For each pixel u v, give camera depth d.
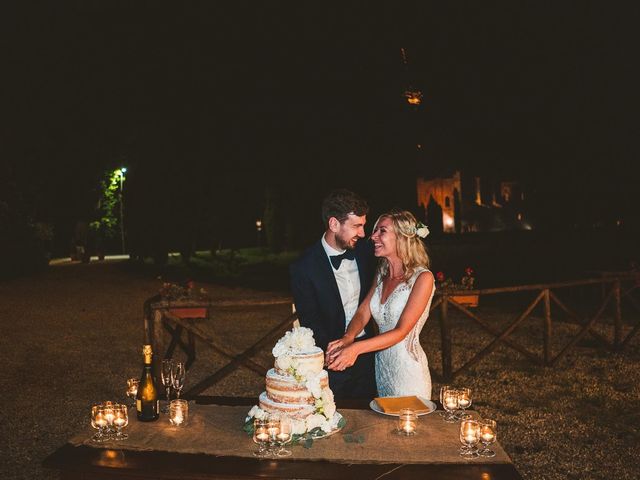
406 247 3.51
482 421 2.64
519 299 14.13
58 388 7.17
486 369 7.68
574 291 14.64
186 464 2.44
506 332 7.53
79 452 2.57
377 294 3.68
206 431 2.79
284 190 27.23
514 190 81.25
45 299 15.77
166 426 2.87
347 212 3.57
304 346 2.66
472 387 6.86
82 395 6.86
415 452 2.54
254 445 2.62
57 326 11.62
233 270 22.47
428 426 2.85
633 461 4.70
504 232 41.28
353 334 3.53
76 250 31.14
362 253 3.79
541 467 4.61
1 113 23.45
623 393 6.54
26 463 4.82
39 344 9.87
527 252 27.19
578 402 6.23
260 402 2.75
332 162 24.95
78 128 25.28
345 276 3.72
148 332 5.87
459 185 80.94
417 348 3.65
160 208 24.19
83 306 14.40
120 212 30.66
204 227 24.70
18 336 10.59
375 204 25.33
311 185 25.78
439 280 7.43
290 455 2.51
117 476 2.41
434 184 83.38
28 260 23.56
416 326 3.64
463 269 21.20
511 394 6.55
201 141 23.86
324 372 2.73
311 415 2.67
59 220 27.77
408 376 3.62
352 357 3.12
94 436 2.74
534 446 5.03
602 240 28.20
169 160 24.00
